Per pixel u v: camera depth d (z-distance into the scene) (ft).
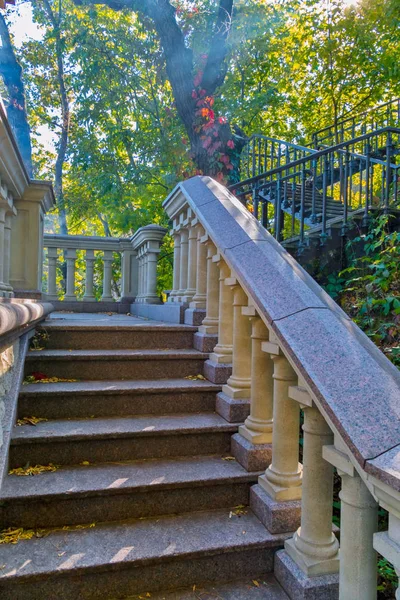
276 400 6.57
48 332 10.30
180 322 12.16
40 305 9.23
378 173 32.22
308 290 6.29
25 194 11.21
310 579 5.32
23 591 5.22
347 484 4.30
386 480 3.34
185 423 8.11
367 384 4.49
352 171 24.84
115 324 11.25
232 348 9.42
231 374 9.18
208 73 23.08
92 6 27.17
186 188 11.53
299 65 37.27
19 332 7.23
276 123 41.27
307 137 42.45
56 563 5.35
